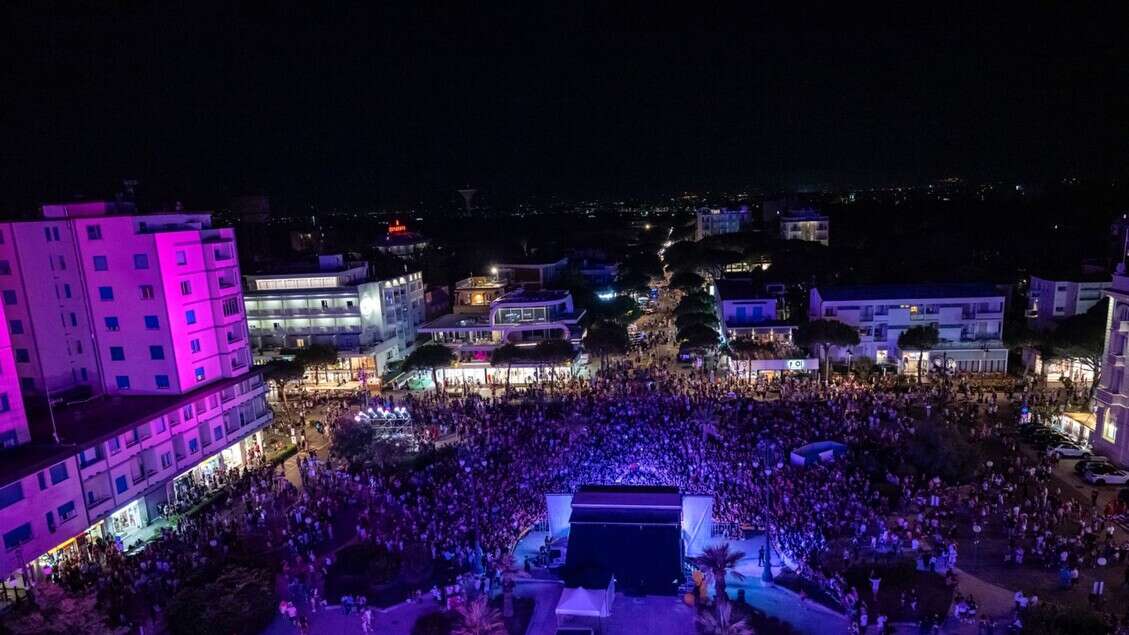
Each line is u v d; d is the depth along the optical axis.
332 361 83.31
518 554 46.66
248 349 67.25
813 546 42.72
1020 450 57.03
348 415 70.06
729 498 50.00
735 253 141.62
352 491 54.88
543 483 54.28
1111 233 109.06
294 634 38.38
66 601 34.53
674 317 114.44
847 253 127.69
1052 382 74.88
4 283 59.97
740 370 80.19
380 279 95.38
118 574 42.88
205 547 46.41
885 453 55.34
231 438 62.84
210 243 62.38
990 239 142.62
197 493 56.81
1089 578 38.88
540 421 66.38
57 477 45.66
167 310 57.56
